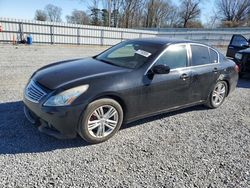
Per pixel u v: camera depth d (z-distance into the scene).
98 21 57.19
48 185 2.42
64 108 2.93
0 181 2.42
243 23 64.19
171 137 3.70
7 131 3.42
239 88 7.37
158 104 3.89
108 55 4.39
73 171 2.67
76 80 3.14
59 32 19.58
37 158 2.86
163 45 4.05
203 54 4.64
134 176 2.67
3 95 4.93
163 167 2.89
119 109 3.41
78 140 3.35
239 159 3.21
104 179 2.58
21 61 9.47
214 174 2.83
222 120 4.59
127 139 3.52
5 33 17.08
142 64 3.71
